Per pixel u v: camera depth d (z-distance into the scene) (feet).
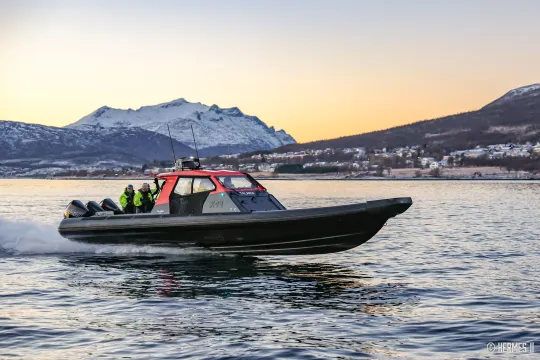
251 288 44.16
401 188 338.13
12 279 47.16
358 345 31.30
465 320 35.68
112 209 61.21
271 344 31.32
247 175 56.08
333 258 58.08
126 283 45.57
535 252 62.90
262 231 51.06
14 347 30.50
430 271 51.62
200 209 53.72
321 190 297.33
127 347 30.68
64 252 59.36
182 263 53.31
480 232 82.99
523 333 33.12
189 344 31.24
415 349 30.73
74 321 35.22
